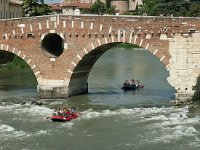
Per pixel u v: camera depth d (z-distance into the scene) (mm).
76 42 72312
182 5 184125
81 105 69438
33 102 71750
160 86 88688
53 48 78125
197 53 66688
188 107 66688
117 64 132250
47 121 60312
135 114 63562
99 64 131875
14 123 59344
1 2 156250
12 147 49500
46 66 74438
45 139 52406
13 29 75312
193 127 56344
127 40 69188
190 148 48406
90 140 51875
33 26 74312
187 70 67375
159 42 67812
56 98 74312
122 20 69125
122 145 49781
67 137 53094
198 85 69125
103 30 70375
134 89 84562
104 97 76125
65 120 60031
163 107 67625
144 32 68250
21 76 104938
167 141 50906
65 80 73875
